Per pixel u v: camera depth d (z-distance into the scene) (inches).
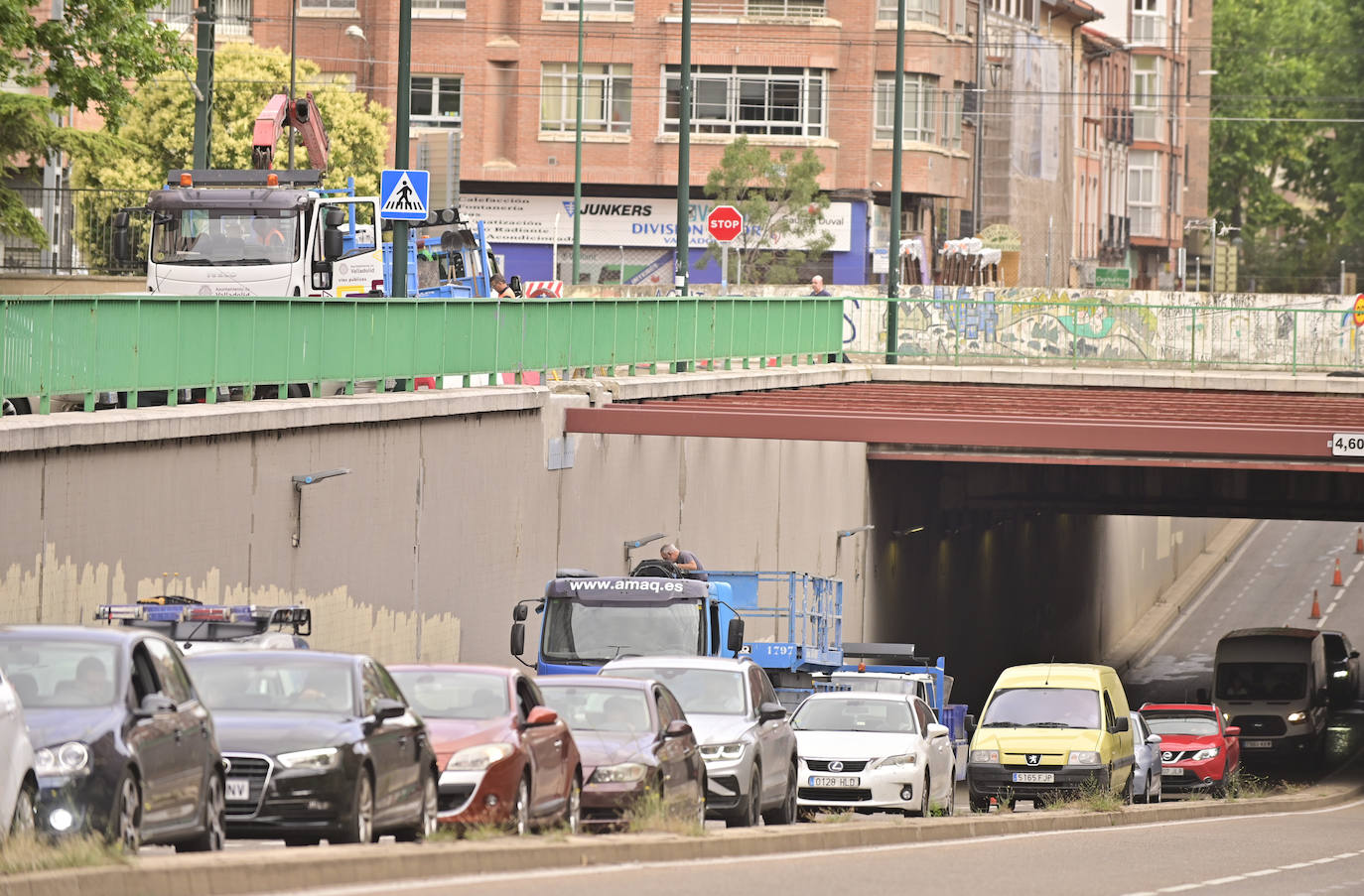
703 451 5762.8
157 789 1819.6
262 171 5078.7
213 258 4901.6
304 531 3885.3
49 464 3100.4
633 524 5403.5
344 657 2214.6
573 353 5295.3
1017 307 7273.6
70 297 3201.3
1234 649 7800.2
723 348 6309.1
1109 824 3949.3
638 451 5423.2
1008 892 2062.0
